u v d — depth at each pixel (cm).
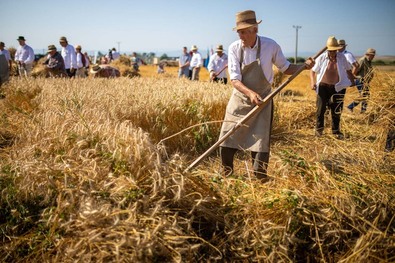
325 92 681
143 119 585
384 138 519
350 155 458
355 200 318
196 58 1424
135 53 2378
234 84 403
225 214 314
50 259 279
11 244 291
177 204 306
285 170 361
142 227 274
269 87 417
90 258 258
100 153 345
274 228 288
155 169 316
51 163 335
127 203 290
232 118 423
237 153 559
